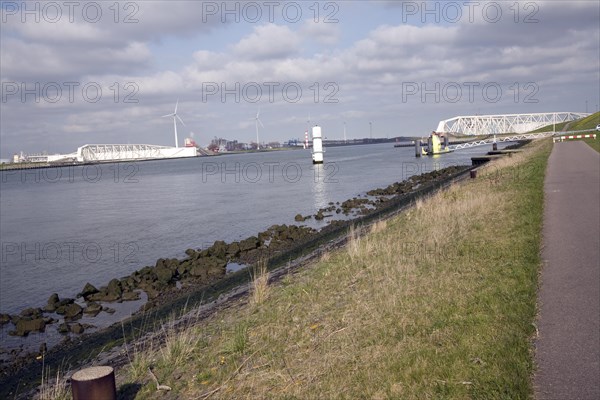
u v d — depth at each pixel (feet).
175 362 23.31
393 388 17.20
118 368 27.02
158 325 37.81
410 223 53.57
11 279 66.69
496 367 17.34
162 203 157.28
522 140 431.02
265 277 39.68
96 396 17.46
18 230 113.91
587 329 20.06
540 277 27.07
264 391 18.92
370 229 65.00
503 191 63.77
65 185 290.56
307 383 18.81
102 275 67.72
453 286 26.84
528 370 17.13
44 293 59.77
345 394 17.47
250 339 24.59
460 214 49.11
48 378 30.78
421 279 29.14
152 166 516.32
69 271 70.59
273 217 109.81
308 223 96.17
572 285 25.43
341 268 36.29
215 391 19.66
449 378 17.19
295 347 22.53
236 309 33.35
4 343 41.16
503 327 20.43
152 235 96.37
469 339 19.81
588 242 33.94
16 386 30.45
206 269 59.82
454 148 396.37
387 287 28.30
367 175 227.81
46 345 40.24
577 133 261.44
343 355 20.62
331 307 27.40
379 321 23.58
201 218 115.03
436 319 22.40
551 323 20.93
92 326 44.60
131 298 52.80
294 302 29.73
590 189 60.13
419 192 126.21
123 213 136.46
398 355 19.58
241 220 108.27
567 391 15.89
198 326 30.37
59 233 105.91
